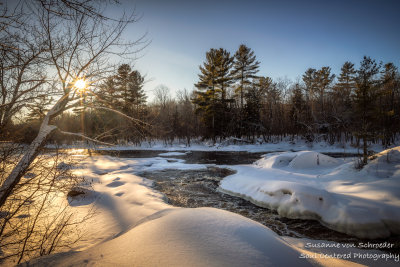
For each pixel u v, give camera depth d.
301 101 37.53
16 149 2.77
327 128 31.95
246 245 2.24
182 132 40.91
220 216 2.93
